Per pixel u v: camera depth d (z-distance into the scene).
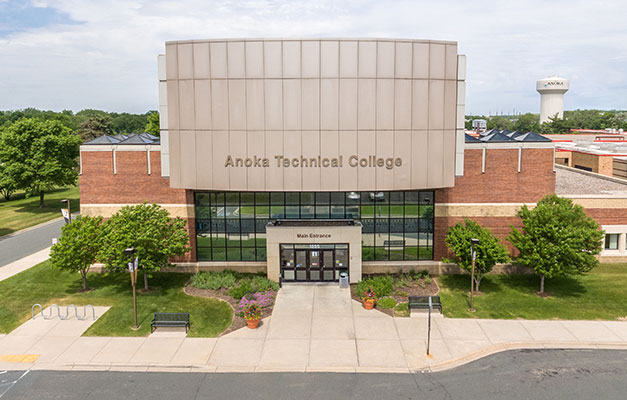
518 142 33.41
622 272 34.19
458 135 31.42
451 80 30.81
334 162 30.53
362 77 29.92
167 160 32.00
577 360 22.83
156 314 26.06
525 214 31.08
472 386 20.72
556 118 146.50
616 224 35.50
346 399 19.84
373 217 34.44
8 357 23.19
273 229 32.28
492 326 26.31
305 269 33.19
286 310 28.48
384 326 26.34
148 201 34.62
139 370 22.17
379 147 30.55
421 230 34.59
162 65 30.88
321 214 34.50
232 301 29.78
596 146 66.94
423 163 31.00
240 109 30.30
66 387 20.80
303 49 29.73
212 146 30.77
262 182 30.84
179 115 30.81
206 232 35.00
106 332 25.73
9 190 62.22
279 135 30.38
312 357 23.17
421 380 21.23
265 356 23.30
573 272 29.45
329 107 30.09
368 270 34.56
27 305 29.38
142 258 29.73
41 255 41.09
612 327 26.14
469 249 29.80
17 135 60.09
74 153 64.56
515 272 34.69
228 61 30.00
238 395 20.17
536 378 21.28
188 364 22.56
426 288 31.81
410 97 30.39
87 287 32.38
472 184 33.81
